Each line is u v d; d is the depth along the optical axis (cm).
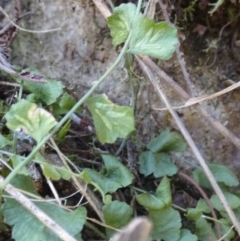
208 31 26
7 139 21
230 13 25
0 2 25
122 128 18
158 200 22
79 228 19
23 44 26
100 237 22
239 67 26
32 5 26
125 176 22
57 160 22
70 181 22
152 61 23
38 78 22
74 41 26
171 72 25
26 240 18
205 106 26
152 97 25
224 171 24
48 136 17
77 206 20
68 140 24
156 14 25
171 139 24
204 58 26
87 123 24
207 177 22
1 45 24
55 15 25
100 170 23
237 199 23
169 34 19
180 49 26
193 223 24
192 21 26
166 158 24
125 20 20
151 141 24
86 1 25
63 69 26
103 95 18
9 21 25
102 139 18
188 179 24
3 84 24
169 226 21
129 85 25
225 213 23
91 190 22
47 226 18
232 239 23
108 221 20
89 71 26
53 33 26
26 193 19
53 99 22
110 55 25
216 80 26
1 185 17
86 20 25
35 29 26
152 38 19
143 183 24
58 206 19
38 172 22
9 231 21
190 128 26
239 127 26
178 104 25
